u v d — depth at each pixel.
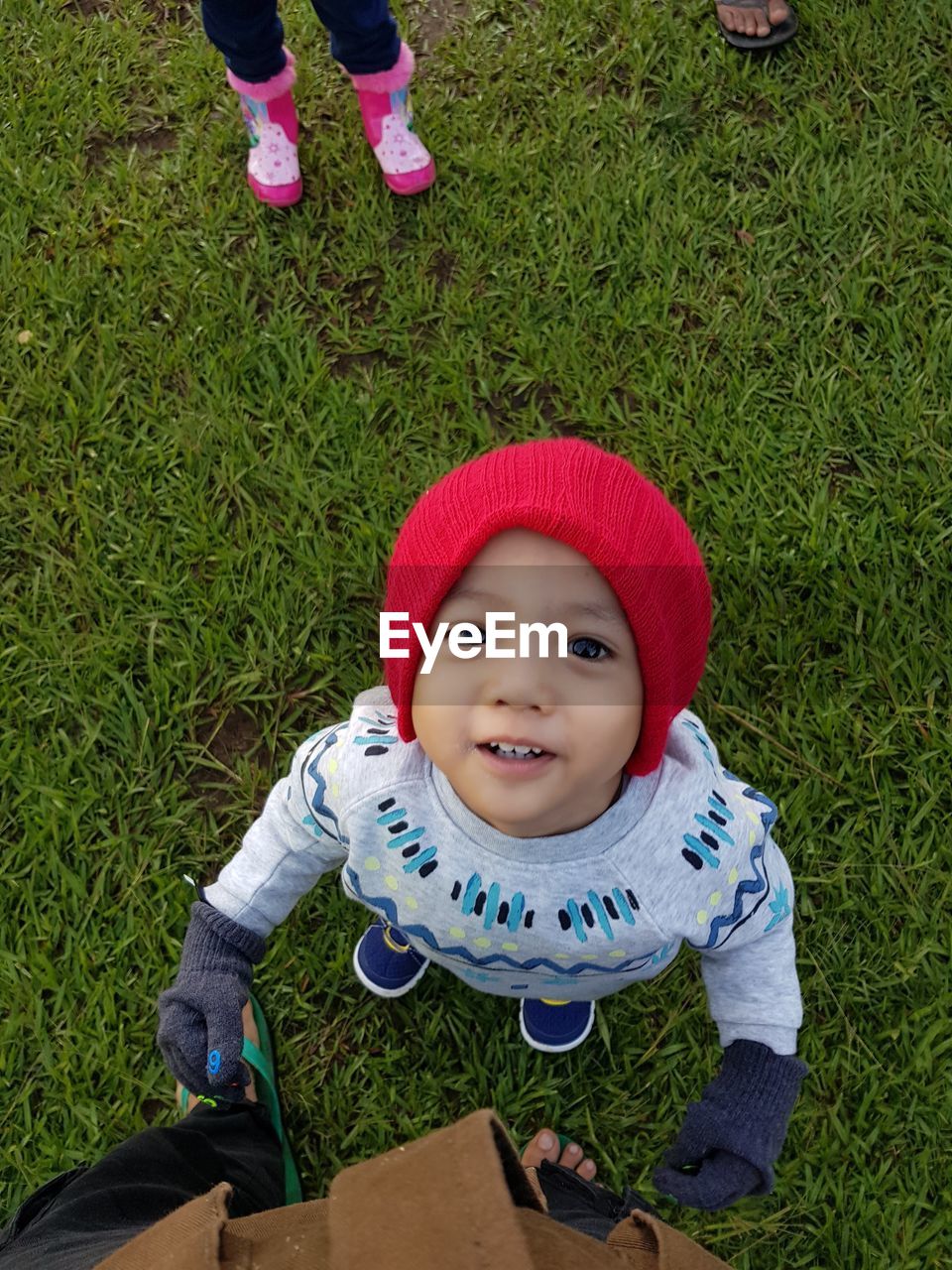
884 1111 1.71
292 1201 1.59
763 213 2.34
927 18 2.46
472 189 2.35
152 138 2.42
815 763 1.92
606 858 1.12
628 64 2.46
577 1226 1.24
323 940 1.80
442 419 2.17
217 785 1.90
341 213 2.33
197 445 2.12
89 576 2.03
